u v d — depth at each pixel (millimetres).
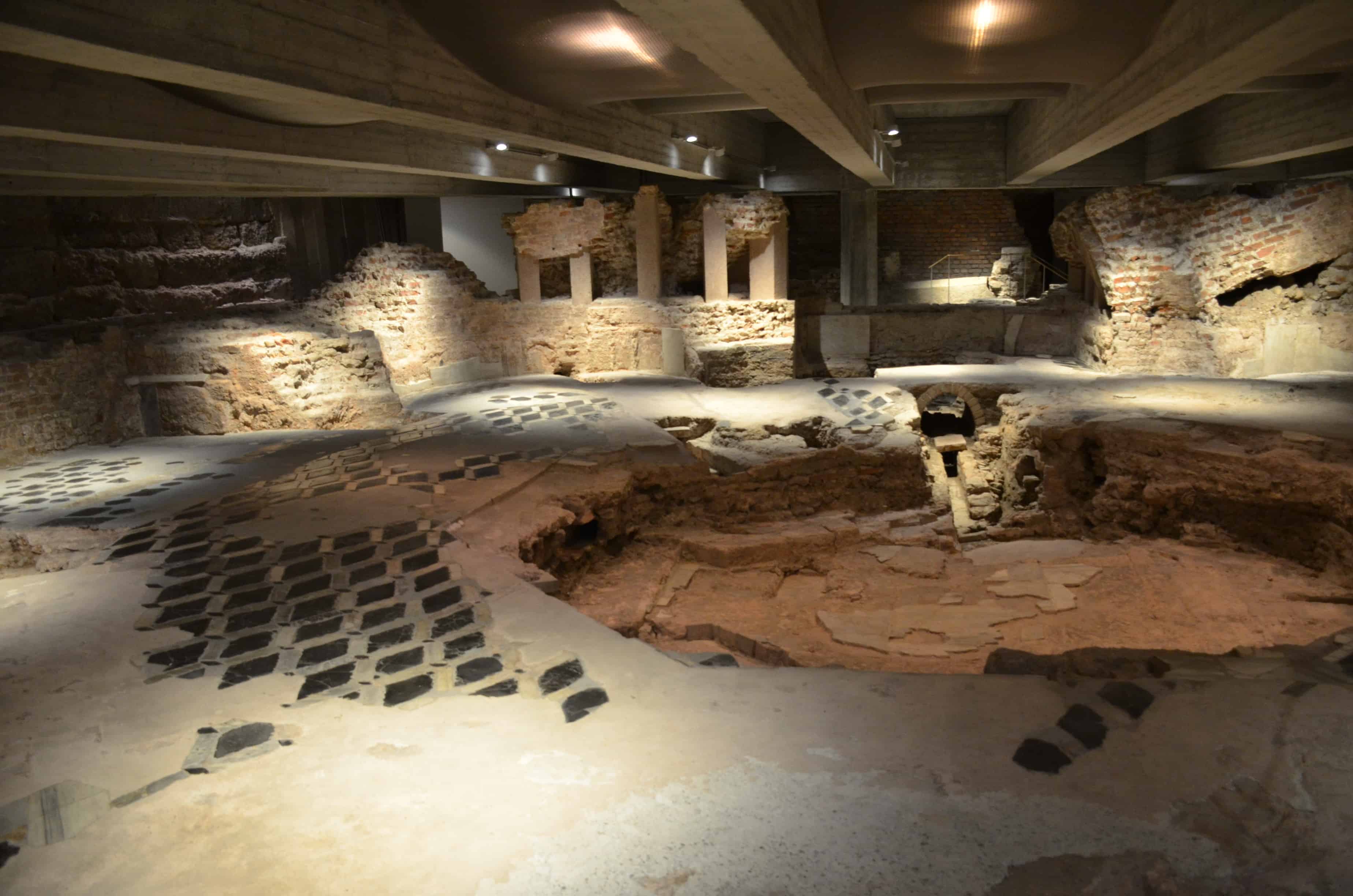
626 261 16812
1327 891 2973
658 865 3262
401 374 15227
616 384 15398
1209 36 6754
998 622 7535
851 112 10617
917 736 4031
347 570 6574
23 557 7355
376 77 7477
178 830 3580
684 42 5855
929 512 11758
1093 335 17062
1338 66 9695
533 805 3648
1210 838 3262
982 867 3174
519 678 4797
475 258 23188
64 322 12172
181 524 7789
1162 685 4340
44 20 4812
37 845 3502
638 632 7680
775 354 16391
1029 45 8711
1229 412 11664
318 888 3209
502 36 8000
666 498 10539
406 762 4012
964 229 25750
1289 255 14781
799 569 9391
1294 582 8305
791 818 3492
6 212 11797
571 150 11305
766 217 16141
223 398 11898
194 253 14633
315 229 16625
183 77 6094
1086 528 11727
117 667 5090
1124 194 16203
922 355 20234
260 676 4941
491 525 7906
